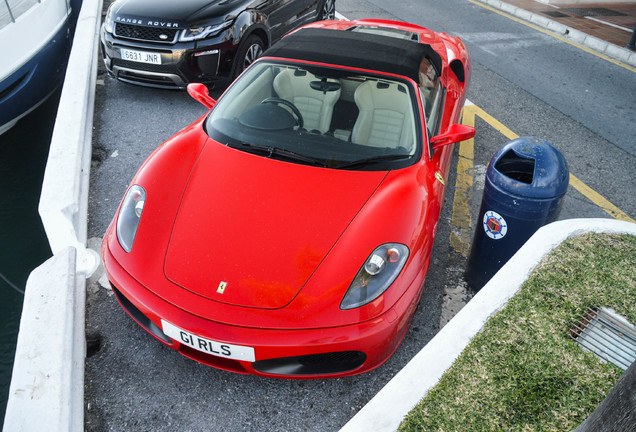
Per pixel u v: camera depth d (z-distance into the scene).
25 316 2.46
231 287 2.12
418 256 2.36
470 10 10.29
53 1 6.46
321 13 7.04
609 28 9.49
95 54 6.29
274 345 2.03
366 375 2.49
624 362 2.36
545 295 2.67
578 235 3.15
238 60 5.17
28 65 5.98
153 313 2.11
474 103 5.95
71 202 3.15
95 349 2.52
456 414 2.04
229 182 2.56
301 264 2.19
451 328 2.42
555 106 6.05
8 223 5.02
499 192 2.70
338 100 2.94
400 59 3.20
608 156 4.98
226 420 2.23
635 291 2.76
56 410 2.06
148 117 4.93
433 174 2.83
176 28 4.69
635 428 1.50
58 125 4.09
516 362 2.30
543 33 9.23
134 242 2.33
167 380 2.39
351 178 2.60
